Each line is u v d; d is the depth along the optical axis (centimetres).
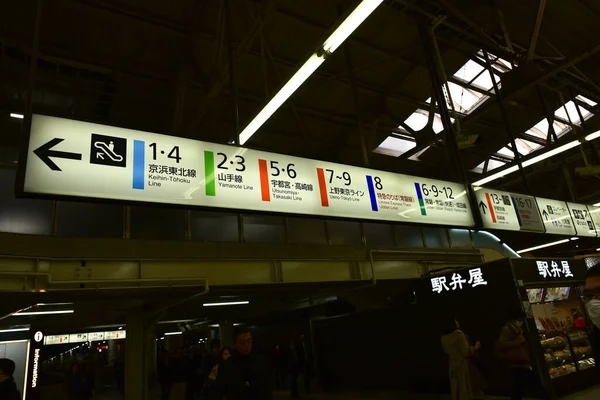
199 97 1316
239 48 930
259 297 1307
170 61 1197
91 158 442
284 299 1430
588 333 926
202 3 1052
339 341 1234
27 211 788
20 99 1134
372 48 1327
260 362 351
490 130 1783
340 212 609
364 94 1525
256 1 1066
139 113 1338
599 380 884
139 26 1078
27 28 1015
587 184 2245
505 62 1484
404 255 1264
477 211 797
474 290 911
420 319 1020
